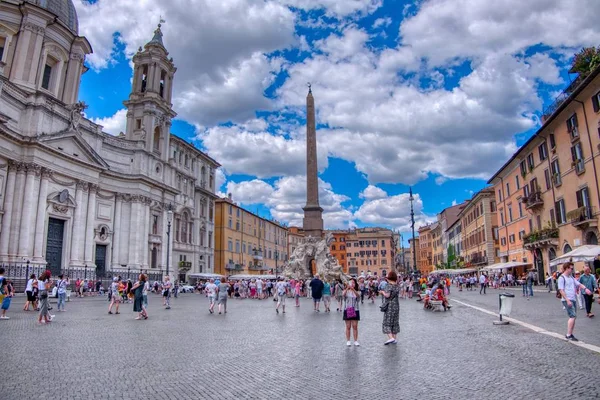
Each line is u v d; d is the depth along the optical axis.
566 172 31.59
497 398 5.91
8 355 9.03
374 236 118.00
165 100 54.59
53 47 43.59
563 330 12.17
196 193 60.56
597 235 27.64
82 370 7.71
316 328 14.08
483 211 56.44
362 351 9.61
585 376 7.01
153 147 52.56
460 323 14.84
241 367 8.02
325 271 40.12
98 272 43.75
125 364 8.25
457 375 7.21
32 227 36.34
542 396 5.96
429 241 123.69
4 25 39.97
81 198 41.88
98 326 14.45
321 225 43.03
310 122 43.91
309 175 43.47
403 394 6.14
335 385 6.67
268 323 15.68
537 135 35.56
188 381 6.97
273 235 89.88
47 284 15.53
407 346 10.18
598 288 19.69
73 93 46.38
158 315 18.97
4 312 16.34
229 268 66.69
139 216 48.28
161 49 54.06
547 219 35.59
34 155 36.34
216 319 17.20
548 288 32.84
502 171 47.62
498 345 10.08
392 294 10.67
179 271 54.69
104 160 46.28
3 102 35.25
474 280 46.75
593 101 27.39
